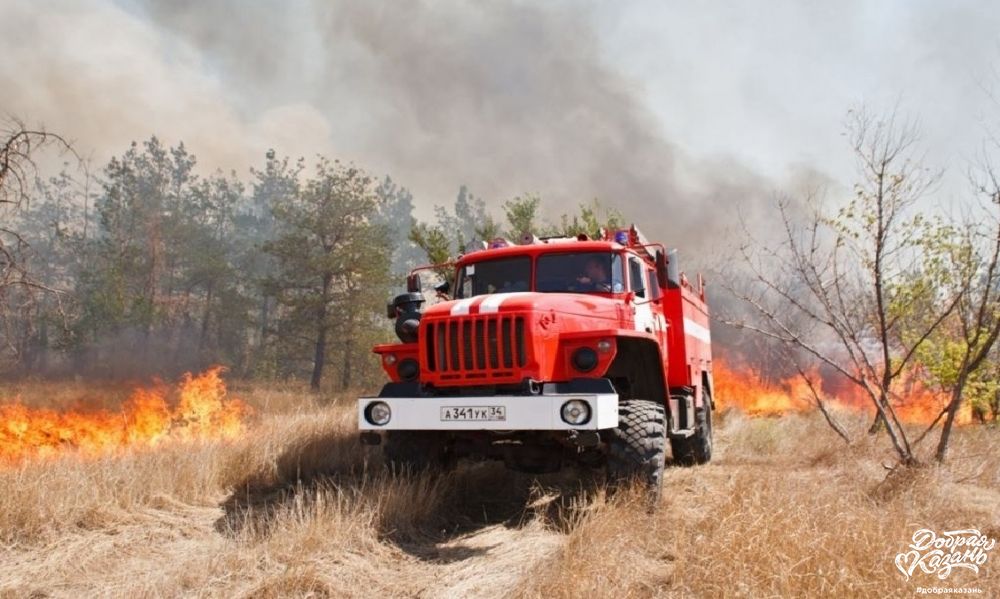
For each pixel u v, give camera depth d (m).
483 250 7.71
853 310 9.82
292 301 34.03
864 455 8.24
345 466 8.05
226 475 7.18
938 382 10.57
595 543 4.71
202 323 46.69
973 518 5.64
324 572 4.56
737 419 12.87
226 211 74.44
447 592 4.36
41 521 5.36
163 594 4.23
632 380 6.93
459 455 6.90
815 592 3.82
